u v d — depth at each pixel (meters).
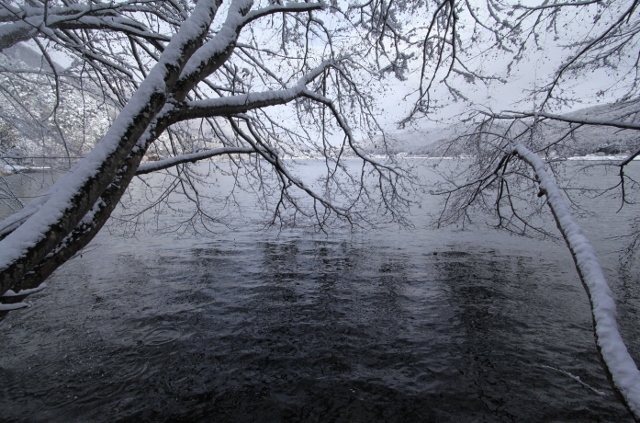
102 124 6.20
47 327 6.82
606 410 4.48
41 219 1.72
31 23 2.84
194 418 4.36
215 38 2.77
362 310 7.78
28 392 4.84
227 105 2.99
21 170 4.77
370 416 4.37
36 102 5.08
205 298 8.47
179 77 2.50
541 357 5.80
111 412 4.46
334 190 8.05
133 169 2.29
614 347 1.73
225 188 29.66
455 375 5.25
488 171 7.77
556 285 9.49
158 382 5.09
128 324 7.00
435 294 8.83
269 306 7.98
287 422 4.29
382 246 13.99
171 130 6.52
